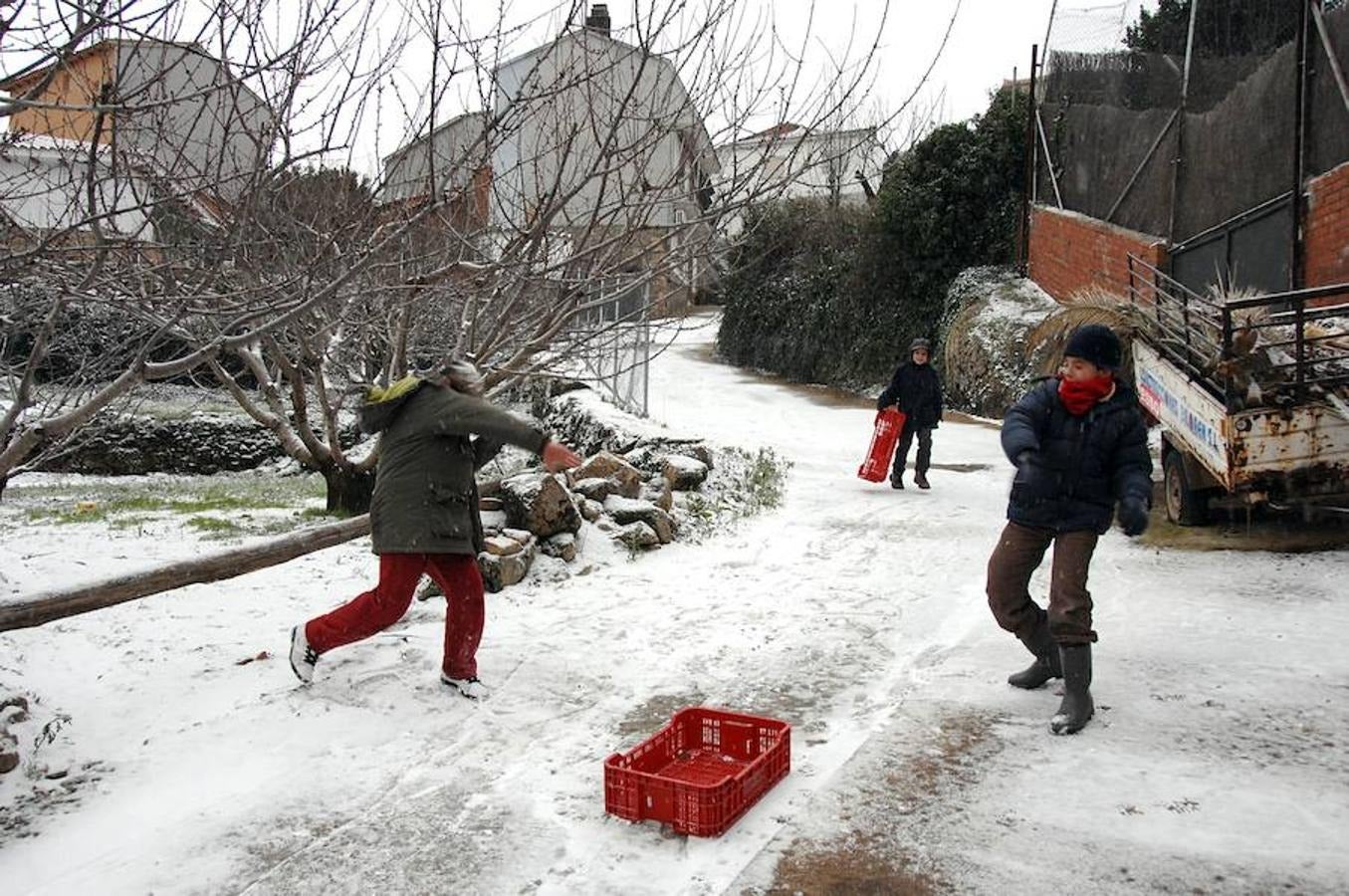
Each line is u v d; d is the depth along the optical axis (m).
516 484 8.59
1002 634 6.65
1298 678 5.66
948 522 10.29
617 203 7.39
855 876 3.83
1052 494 5.15
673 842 4.14
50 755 5.09
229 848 4.17
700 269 8.51
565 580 8.05
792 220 31.66
